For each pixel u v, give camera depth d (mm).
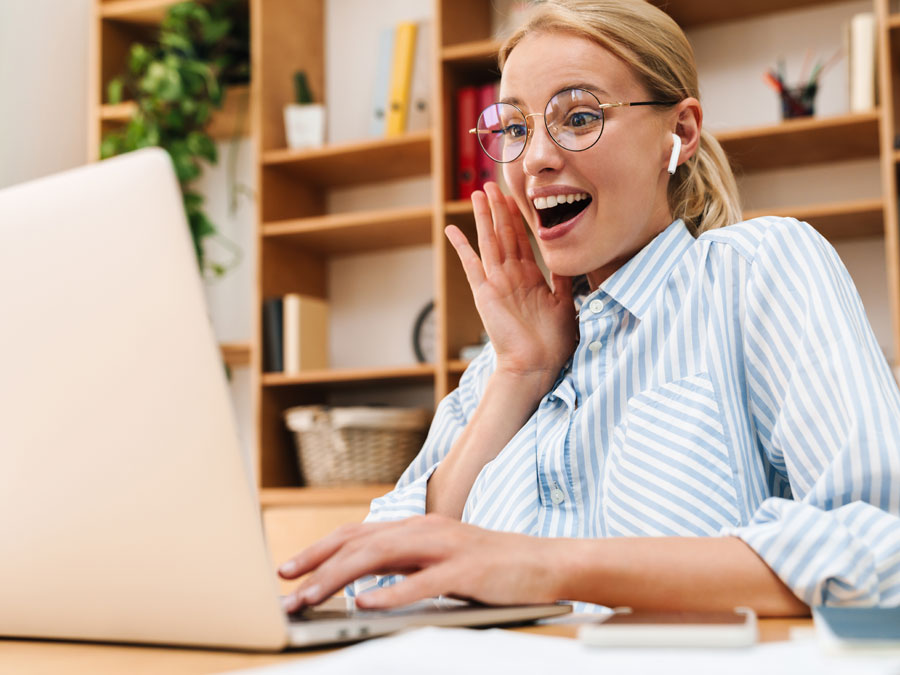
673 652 557
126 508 663
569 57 1232
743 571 769
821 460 955
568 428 1176
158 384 647
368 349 3371
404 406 3334
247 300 3486
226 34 3365
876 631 565
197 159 3578
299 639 638
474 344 3061
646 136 1240
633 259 1234
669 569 762
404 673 503
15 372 692
